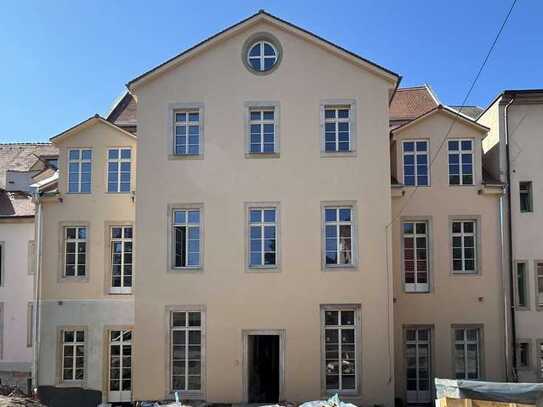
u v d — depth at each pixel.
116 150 24.48
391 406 20.88
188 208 22.25
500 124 23.91
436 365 22.91
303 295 21.56
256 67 22.78
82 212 24.19
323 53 22.69
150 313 21.73
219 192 22.20
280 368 21.30
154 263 21.97
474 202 23.66
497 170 24.06
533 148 23.84
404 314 23.20
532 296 23.08
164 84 22.80
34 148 33.91
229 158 22.34
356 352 21.27
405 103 29.64
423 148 24.03
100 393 20.39
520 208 23.69
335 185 22.05
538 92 23.59
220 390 21.28
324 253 21.81
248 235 22.00
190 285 21.80
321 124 22.39
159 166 22.42
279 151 22.30
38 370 23.34
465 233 23.69
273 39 22.77
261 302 21.59
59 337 23.55
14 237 27.36
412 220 23.69
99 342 23.45
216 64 22.80
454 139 23.98
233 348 21.45
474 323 23.05
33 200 24.38
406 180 23.89
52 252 23.98
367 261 21.64
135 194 22.36
